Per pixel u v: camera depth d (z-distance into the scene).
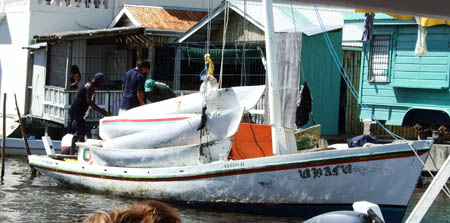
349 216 3.46
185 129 12.25
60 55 23.00
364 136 12.27
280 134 11.78
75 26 25.94
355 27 22.12
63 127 23.23
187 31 22.22
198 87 22.39
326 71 19.94
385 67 18.94
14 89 25.81
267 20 11.71
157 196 12.52
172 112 12.77
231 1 21.47
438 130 17.33
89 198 13.25
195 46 22.09
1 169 17.16
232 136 12.33
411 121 18.81
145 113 13.16
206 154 12.07
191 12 26.12
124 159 12.99
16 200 12.95
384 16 18.64
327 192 11.18
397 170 11.02
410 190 11.10
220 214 11.82
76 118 15.95
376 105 19.20
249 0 21.91
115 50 24.27
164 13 25.30
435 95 18.03
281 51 17.00
